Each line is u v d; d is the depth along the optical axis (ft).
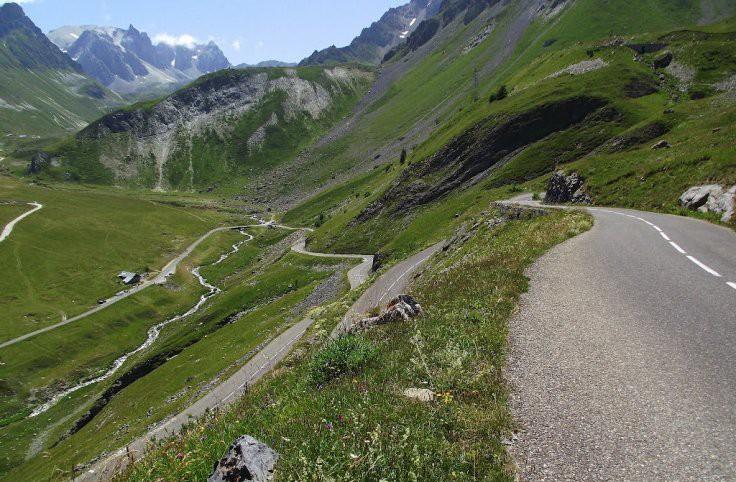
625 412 22.80
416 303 49.62
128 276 446.19
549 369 28.32
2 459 192.34
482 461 19.40
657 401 23.54
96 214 614.75
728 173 95.55
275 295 345.10
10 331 317.63
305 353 52.34
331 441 19.83
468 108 554.46
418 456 17.95
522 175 310.65
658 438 20.48
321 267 370.53
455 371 27.73
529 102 377.91
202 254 541.75
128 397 218.59
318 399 26.37
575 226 87.35
